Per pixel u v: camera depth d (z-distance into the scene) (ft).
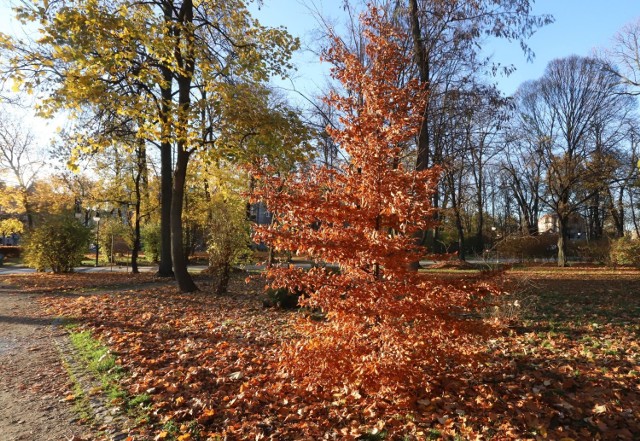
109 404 14.57
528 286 35.81
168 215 63.16
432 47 30.81
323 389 15.88
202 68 34.53
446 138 38.81
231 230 42.14
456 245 120.26
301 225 14.83
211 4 43.86
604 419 13.24
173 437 12.34
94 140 39.06
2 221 101.71
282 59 42.32
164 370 17.83
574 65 103.14
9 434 12.61
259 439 12.35
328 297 14.30
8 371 18.31
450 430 12.67
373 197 14.07
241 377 17.20
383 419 13.62
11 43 30.55
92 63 29.40
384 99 14.64
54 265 71.56
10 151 108.27
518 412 13.67
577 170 93.81
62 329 25.93
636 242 78.74
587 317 29.09
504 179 127.65
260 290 45.62
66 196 108.88
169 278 59.21
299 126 37.88
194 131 34.63
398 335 14.15
